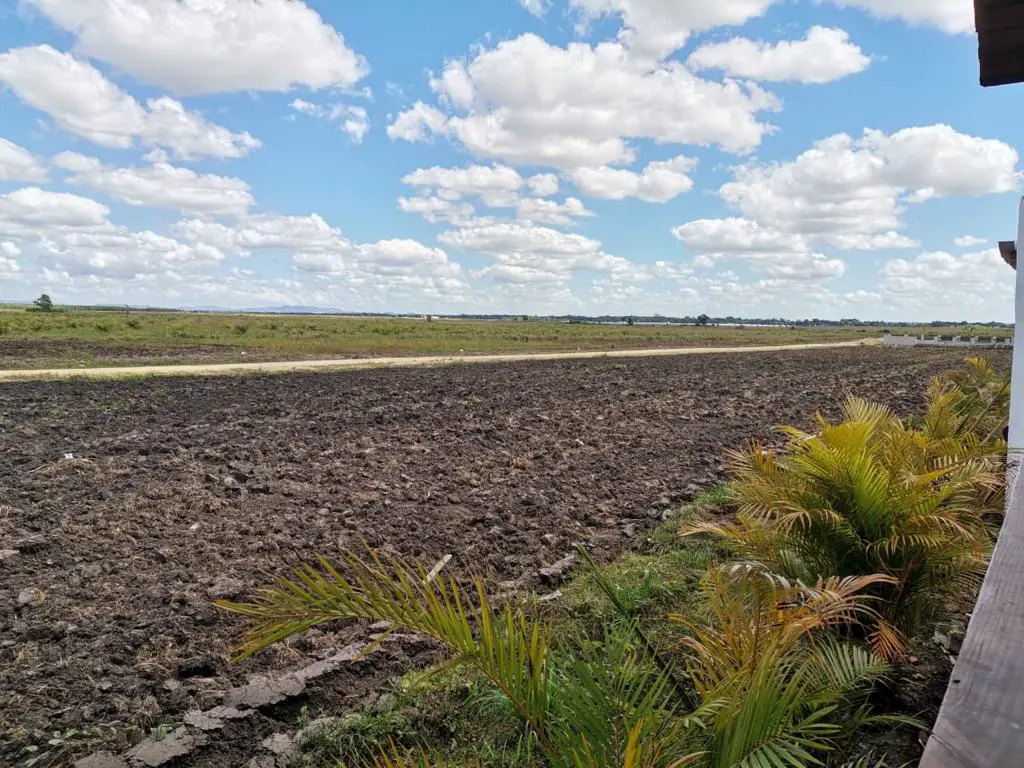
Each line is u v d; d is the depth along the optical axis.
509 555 6.13
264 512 7.26
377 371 25.42
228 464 9.34
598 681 2.53
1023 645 1.78
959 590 4.46
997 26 3.84
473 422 13.55
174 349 32.25
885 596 3.94
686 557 5.85
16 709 3.66
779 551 4.15
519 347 45.84
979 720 1.47
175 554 5.92
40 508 7.20
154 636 4.44
